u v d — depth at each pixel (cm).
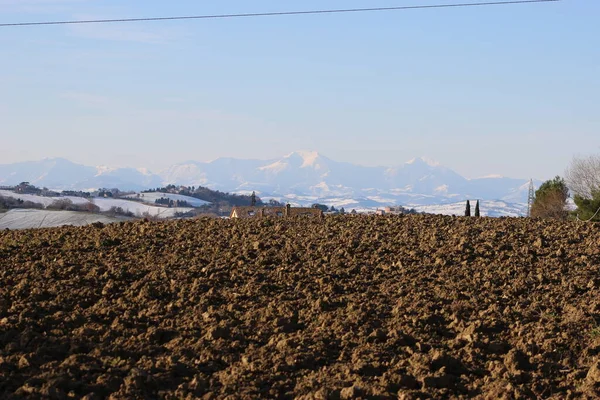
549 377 1159
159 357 1173
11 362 1116
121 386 1057
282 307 1426
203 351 1202
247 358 1185
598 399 1050
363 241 1948
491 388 1098
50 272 1588
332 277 1641
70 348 1195
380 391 1062
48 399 992
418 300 1487
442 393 1084
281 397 1062
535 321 1397
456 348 1271
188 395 1039
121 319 1332
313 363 1187
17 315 1322
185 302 1451
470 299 1505
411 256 1812
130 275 1606
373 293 1543
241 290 1540
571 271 1697
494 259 1800
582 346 1270
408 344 1281
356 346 1259
